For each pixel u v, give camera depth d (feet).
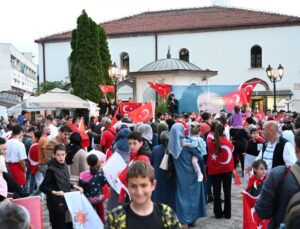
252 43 129.39
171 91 65.92
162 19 148.46
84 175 21.57
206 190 31.65
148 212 10.53
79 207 19.29
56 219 19.76
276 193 12.47
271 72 76.69
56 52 147.64
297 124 27.32
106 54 113.19
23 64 250.78
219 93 62.95
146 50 139.54
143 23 147.23
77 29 105.50
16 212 8.46
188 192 24.81
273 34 127.54
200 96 63.77
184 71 96.58
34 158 33.24
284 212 12.16
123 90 119.14
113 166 21.52
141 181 10.38
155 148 25.55
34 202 16.34
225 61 131.75
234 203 32.27
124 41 141.49
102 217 22.29
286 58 126.52
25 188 33.24
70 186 20.43
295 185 11.95
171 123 42.42
